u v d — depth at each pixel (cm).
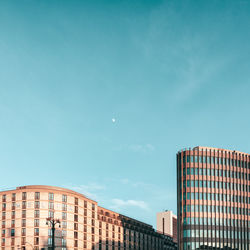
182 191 14525
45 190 15300
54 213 15212
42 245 14650
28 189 15162
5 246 14775
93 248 16612
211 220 14200
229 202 14500
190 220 14150
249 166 15175
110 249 17838
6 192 15375
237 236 14238
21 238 14650
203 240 13975
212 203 14350
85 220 16375
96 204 17425
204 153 14762
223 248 14012
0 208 15300
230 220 14325
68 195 15800
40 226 14825
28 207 14962
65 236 15238
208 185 14488
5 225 15025
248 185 14938
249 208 14725
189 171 14550
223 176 14688
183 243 14038
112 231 18300
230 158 14950
